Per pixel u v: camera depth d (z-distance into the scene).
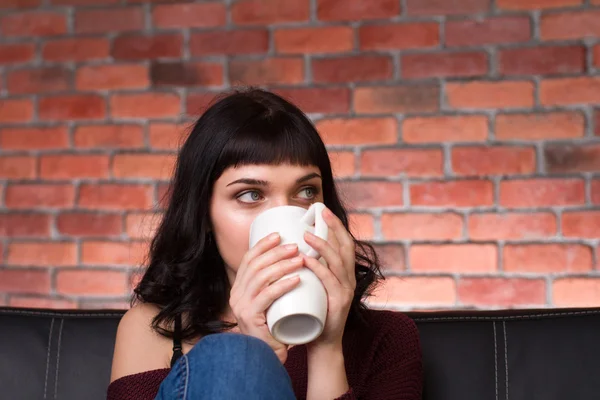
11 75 2.19
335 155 2.03
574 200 1.95
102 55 2.14
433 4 2.00
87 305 2.15
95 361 1.18
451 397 1.13
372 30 2.02
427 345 1.16
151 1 2.12
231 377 0.77
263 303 0.81
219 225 1.02
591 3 1.94
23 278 2.18
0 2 2.19
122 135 2.13
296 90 2.05
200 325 1.10
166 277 1.12
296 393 1.08
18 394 1.17
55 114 2.17
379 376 1.08
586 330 1.13
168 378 0.82
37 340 1.20
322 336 0.91
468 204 1.99
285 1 2.05
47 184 2.17
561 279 1.95
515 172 1.97
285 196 0.99
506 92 1.97
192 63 2.10
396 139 2.02
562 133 1.96
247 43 2.07
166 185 2.11
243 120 1.00
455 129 1.99
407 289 2.00
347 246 0.87
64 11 2.16
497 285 1.97
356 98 2.03
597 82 1.94
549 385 1.11
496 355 1.14
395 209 2.01
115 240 2.14
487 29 1.98
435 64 2.00
